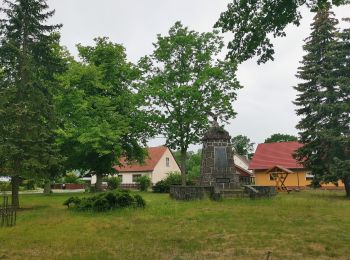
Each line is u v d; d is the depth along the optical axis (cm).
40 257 905
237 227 1312
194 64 3662
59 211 1914
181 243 1059
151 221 1495
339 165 2752
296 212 1711
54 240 1115
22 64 2131
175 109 3556
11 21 2203
